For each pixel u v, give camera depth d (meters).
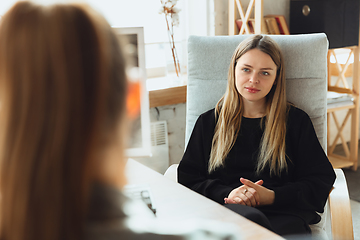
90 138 0.36
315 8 2.45
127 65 0.41
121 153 0.41
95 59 0.37
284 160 1.44
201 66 1.68
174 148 2.34
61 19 0.36
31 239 0.35
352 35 2.53
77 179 0.35
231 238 0.42
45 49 0.35
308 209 1.36
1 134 0.36
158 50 2.57
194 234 0.40
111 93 0.38
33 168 0.34
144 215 0.42
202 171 1.53
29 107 0.35
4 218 0.36
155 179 1.12
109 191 0.39
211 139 1.55
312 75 1.57
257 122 1.50
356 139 2.73
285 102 1.50
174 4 2.22
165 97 2.19
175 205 0.95
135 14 2.41
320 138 1.57
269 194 1.33
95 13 0.39
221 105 1.59
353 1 2.48
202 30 2.52
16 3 0.38
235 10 2.41
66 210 0.35
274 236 0.76
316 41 1.56
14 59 0.36
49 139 0.35
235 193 1.31
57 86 0.35
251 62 1.44
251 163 1.47
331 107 2.57
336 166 2.70
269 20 2.42
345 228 1.25
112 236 0.36
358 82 2.62
